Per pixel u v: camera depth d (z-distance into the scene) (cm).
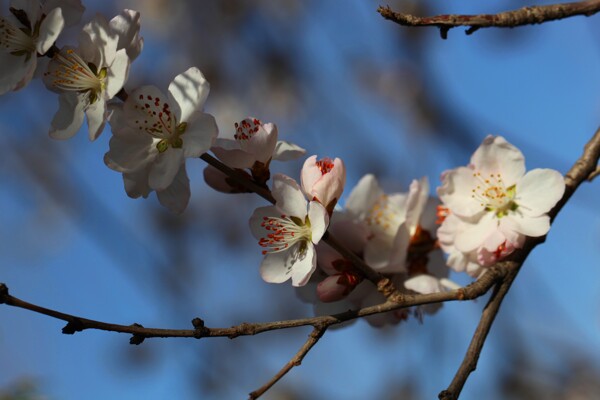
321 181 43
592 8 43
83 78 44
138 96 43
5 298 40
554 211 45
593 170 45
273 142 44
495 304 43
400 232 46
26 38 44
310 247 44
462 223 45
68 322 41
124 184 44
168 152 44
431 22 43
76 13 44
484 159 45
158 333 41
